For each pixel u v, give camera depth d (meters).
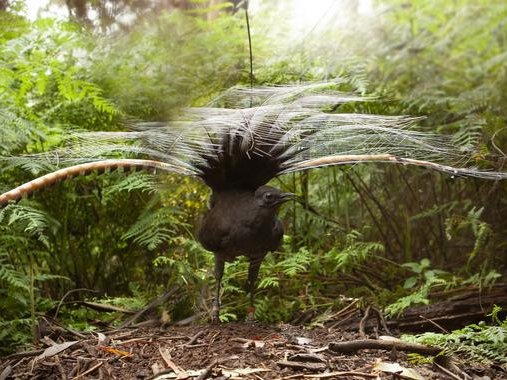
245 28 4.81
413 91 4.86
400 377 2.97
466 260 4.90
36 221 3.80
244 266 4.48
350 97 4.01
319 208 5.18
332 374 2.97
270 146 3.68
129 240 4.84
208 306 4.33
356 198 5.17
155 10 4.28
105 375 3.06
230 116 3.56
